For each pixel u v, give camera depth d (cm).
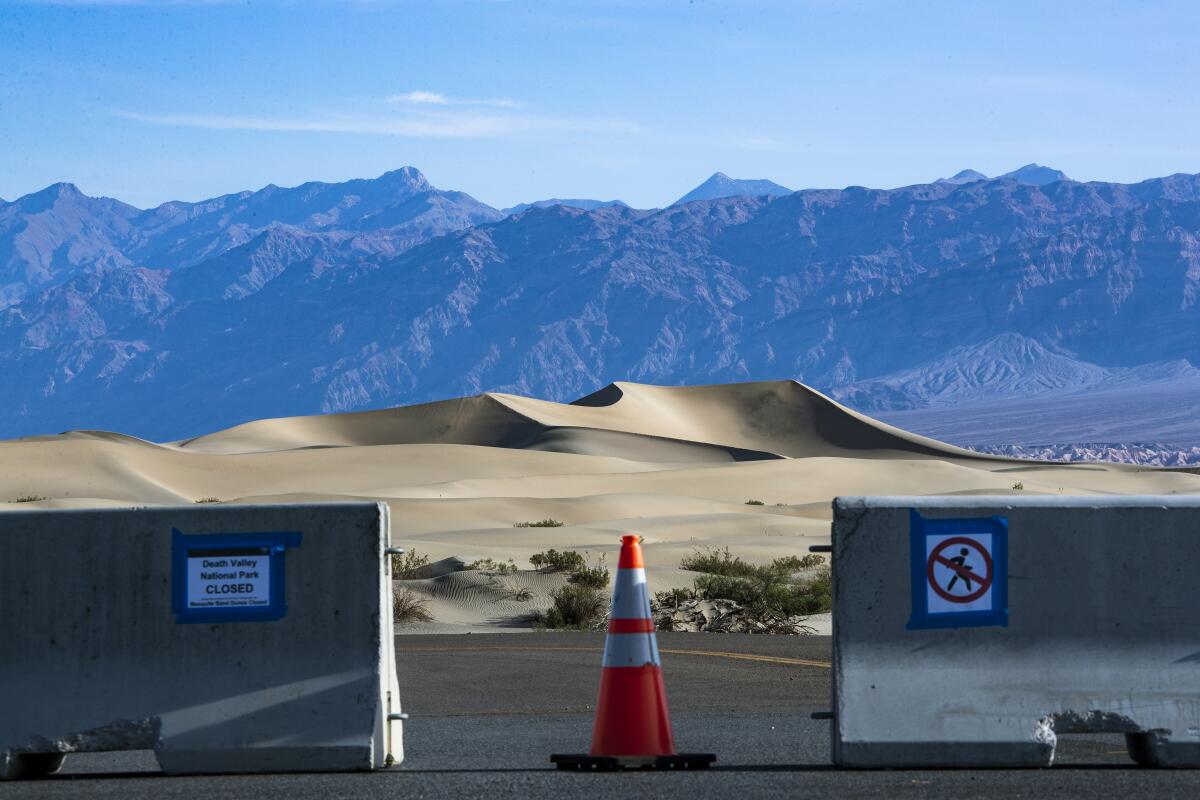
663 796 877
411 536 7644
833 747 998
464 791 907
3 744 1005
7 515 1034
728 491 14975
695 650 2230
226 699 1010
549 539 7400
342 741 1002
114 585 1027
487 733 1309
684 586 4197
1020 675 998
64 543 1031
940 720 987
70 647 1021
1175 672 1000
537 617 3600
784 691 1680
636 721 1009
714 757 1009
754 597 3416
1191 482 17462
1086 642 1005
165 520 1031
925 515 1010
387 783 945
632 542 1031
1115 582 1009
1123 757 1092
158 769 1084
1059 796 862
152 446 17562
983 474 16438
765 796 873
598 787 916
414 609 3597
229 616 1022
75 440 16038
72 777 1020
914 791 884
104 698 1012
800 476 15650
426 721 1432
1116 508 1017
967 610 1005
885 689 995
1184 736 986
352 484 15638
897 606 1005
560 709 1550
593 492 14362
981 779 932
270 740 1004
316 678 1013
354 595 1023
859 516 1012
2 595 1026
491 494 13525
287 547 1027
